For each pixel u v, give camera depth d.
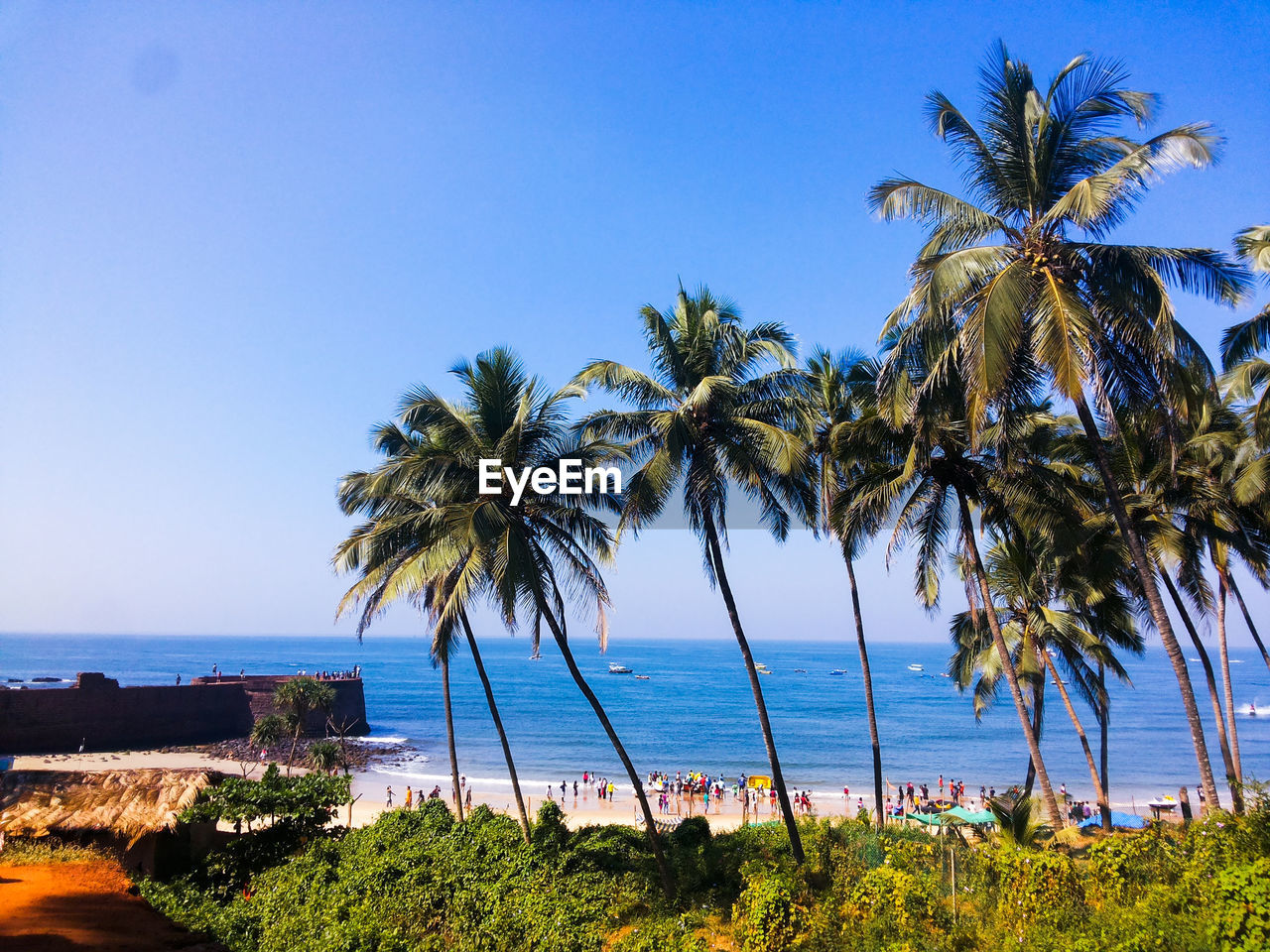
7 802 20.11
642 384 18.83
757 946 14.41
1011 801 19.70
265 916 17.05
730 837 23.09
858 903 14.91
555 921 15.91
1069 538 19.00
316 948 14.73
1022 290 14.85
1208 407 21.41
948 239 16.81
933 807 40.72
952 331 17.16
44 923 9.80
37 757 51.03
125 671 176.88
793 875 16.97
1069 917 12.70
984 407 14.94
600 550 20.83
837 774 65.50
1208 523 21.44
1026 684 27.73
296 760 60.94
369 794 53.75
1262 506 21.11
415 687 156.50
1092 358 14.80
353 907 16.89
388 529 21.36
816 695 144.38
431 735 90.12
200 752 61.19
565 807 49.22
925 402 17.66
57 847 18.34
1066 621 27.08
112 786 21.25
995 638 20.09
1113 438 16.19
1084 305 14.93
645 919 17.16
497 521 18.19
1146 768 68.88
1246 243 17.70
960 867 17.19
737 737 88.88
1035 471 19.44
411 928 16.27
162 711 62.62
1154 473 21.73
